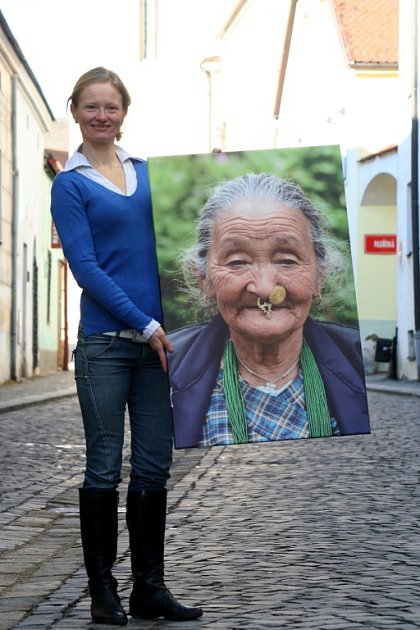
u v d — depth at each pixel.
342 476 11.19
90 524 5.51
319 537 7.72
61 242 5.51
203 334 5.45
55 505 9.84
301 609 5.54
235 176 5.50
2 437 16.08
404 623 5.18
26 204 37.56
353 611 5.46
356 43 39.25
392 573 6.42
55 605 5.82
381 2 40.69
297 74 46.41
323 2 42.53
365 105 38.81
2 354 33.19
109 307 5.43
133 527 5.56
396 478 10.92
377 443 14.33
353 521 8.38
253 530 8.09
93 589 5.48
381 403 22.20
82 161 5.55
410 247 32.34
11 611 5.70
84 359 5.56
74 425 18.39
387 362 35.28
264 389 5.46
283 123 48.69
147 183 5.61
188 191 5.50
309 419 5.46
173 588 6.15
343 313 5.48
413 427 16.48
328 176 5.51
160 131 66.94
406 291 32.47
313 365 5.47
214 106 65.25
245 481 11.05
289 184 5.49
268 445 14.62
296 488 10.39
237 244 5.46
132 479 5.63
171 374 5.43
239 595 5.93
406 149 32.72
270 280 5.45
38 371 41.62
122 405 5.57
